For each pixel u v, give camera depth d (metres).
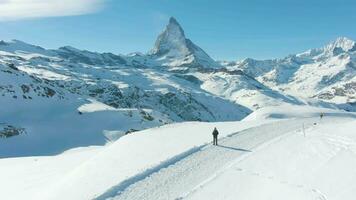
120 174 36.78
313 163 38.59
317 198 30.08
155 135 56.62
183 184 33.06
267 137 52.19
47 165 62.38
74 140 165.12
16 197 42.44
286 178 34.66
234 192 31.47
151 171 36.59
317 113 136.88
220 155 42.19
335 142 47.12
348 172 35.03
